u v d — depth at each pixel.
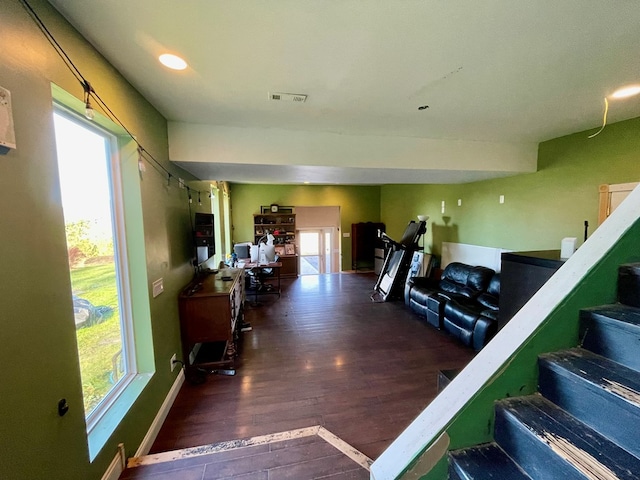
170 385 2.42
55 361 1.11
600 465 0.80
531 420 0.97
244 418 2.21
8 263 0.91
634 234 1.09
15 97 0.95
